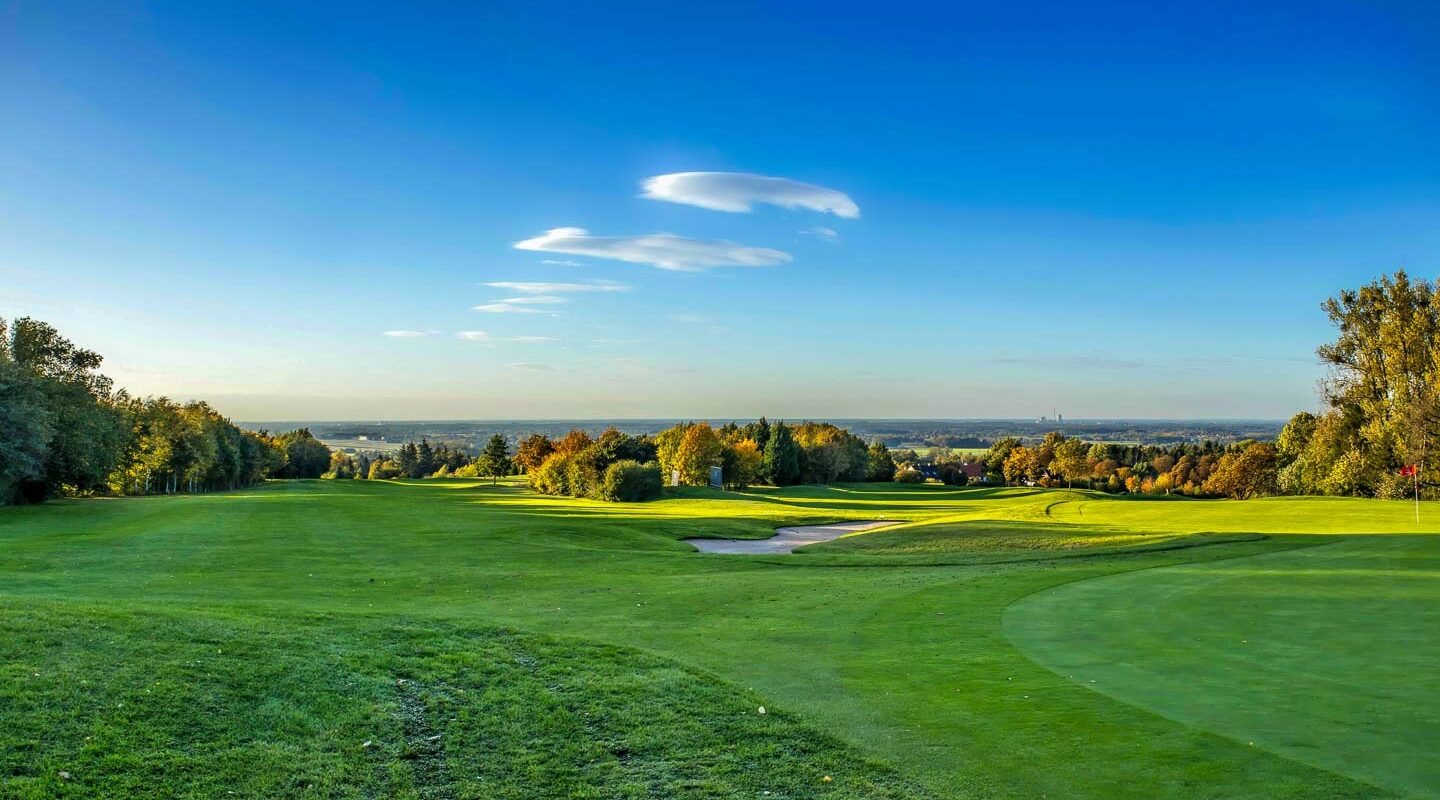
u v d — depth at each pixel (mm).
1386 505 49219
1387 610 17344
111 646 11602
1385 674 12320
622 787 8727
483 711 10961
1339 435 68625
